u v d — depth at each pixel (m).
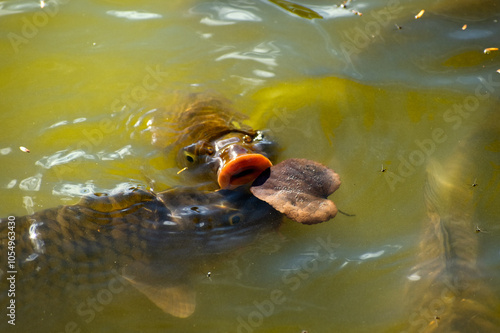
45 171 3.78
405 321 2.89
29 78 4.63
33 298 2.89
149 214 3.26
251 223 3.30
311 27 5.07
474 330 2.75
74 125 4.17
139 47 4.93
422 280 3.05
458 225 3.31
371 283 3.09
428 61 4.64
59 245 3.04
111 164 3.81
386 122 4.10
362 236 3.33
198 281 3.12
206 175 3.56
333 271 3.16
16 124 4.19
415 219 3.39
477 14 5.09
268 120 4.11
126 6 5.40
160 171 3.71
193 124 3.96
